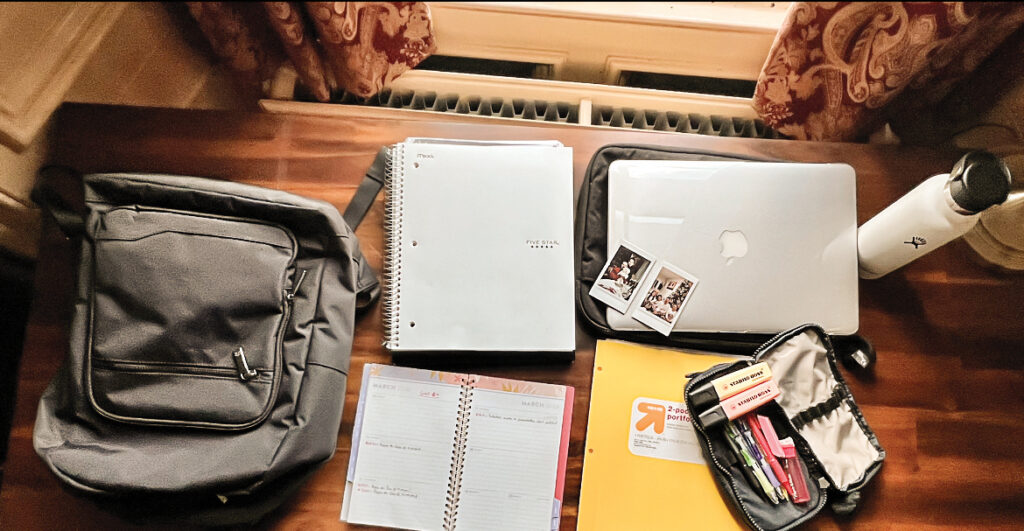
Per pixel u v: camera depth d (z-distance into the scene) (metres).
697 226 1.00
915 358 1.02
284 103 1.31
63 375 0.88
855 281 1.00
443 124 1.11
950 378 1.02
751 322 0.98
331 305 0.92
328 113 1.32
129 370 0.85
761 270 0.98
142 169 1.07
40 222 1.15
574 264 1.02
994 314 1.04
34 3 0.95
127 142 1.08
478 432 0.97
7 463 0.95
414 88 1.37
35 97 1.02
